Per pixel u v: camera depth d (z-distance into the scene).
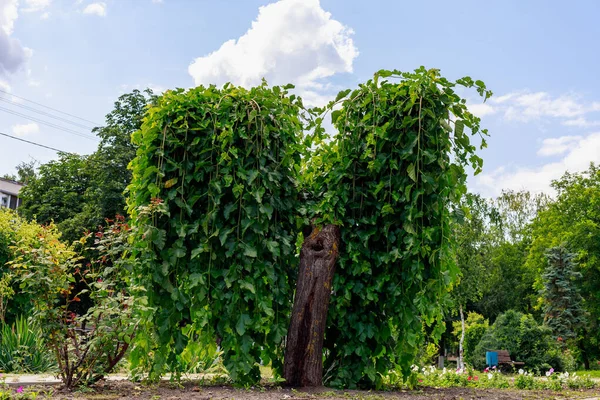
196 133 5.17
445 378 7.21
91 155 22.05
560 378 7.41
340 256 5.45
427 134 5.20
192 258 4.82
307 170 6.00
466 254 18.41
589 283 23.17
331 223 5.37
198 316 4.83
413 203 5.12
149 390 4.53
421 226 5.25
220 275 4.95
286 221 5.50
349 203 5.49
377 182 5.46
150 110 5.14
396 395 4.88
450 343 25.00
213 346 4.96
